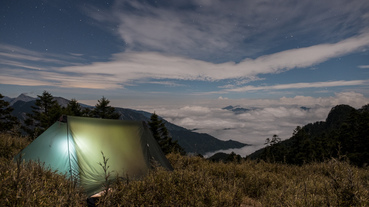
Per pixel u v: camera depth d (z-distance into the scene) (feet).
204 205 13.38
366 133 118.42
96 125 22.93
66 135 20.26
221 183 18.01
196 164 30.35
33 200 9.25
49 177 13.80
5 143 26.71
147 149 24.09
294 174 27.73
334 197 13.04
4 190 9.25
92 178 18.38
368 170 23.84
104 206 11.22
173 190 14.12
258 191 20.04
